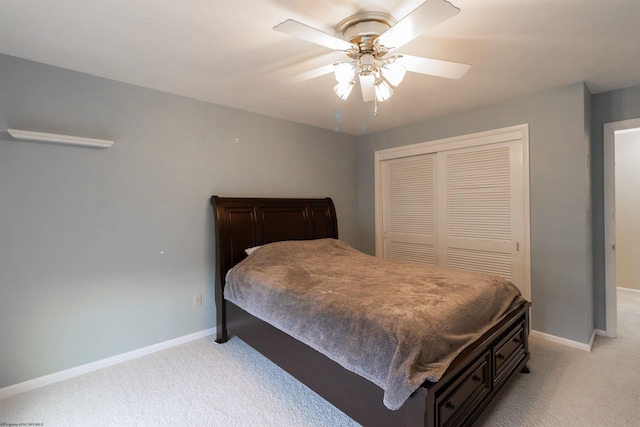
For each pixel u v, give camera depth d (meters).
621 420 1.82
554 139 2.80
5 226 2.11
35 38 1.90
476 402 1.69
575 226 2.71
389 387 1.42
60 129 2.30
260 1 1.55
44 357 2.25
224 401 2.05
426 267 2.72
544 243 2.89
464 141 3.38
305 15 1.66
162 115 2.79
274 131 3.61
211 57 2.15
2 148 2.10
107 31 1.83
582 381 2.22
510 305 2.19
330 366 1.83
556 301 2.83
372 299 1.85
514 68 2.36
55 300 2.29
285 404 2.02
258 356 2.67
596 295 3.02
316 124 3.92
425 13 1.28
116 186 2.55
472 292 1.99
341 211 4.36
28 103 2.18
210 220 3.09
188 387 2.21
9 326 2.13
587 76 2.53
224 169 3.19
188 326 2.97
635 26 1.79
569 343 2.77
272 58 2.17
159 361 2.58
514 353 2.13
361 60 1.68
